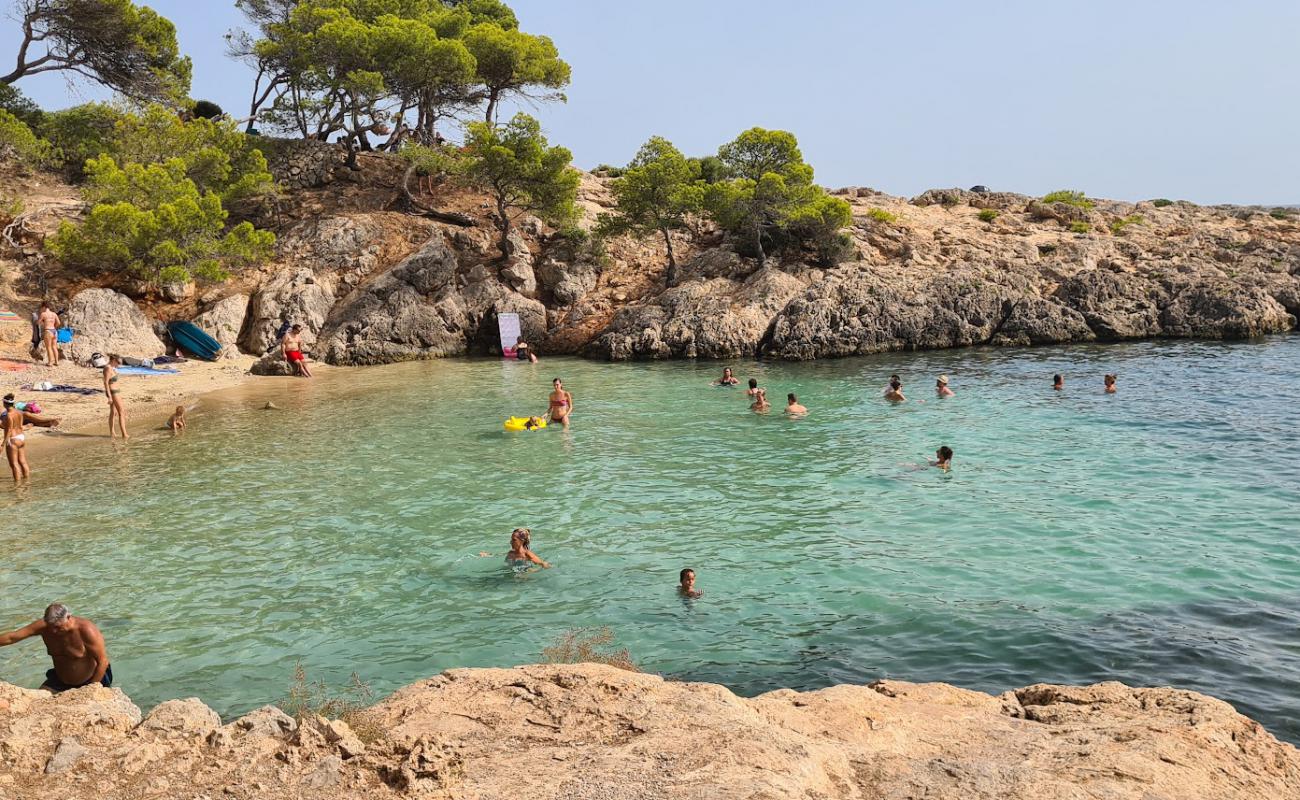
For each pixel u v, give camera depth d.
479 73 61.28
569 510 18.23
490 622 12.72
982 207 67.31
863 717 7.24
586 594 13.71
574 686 7.55
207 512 18.41
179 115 59.47
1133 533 15.80
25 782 6.18
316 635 12.33
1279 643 11.24
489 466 22.16
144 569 15.04
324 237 51.19
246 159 52.28
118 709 7.29
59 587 14.24
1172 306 46.25
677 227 52.91
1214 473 19.55
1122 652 11.12
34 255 45.31
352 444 25.03
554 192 50.59
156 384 36.75
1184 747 6.43
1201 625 11.87
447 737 6.64
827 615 12.68
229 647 11.97
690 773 5.71
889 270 48.66
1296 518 16.25
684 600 13.41
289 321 45.59
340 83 54.72
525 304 49.28
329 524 17.50
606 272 53.12
